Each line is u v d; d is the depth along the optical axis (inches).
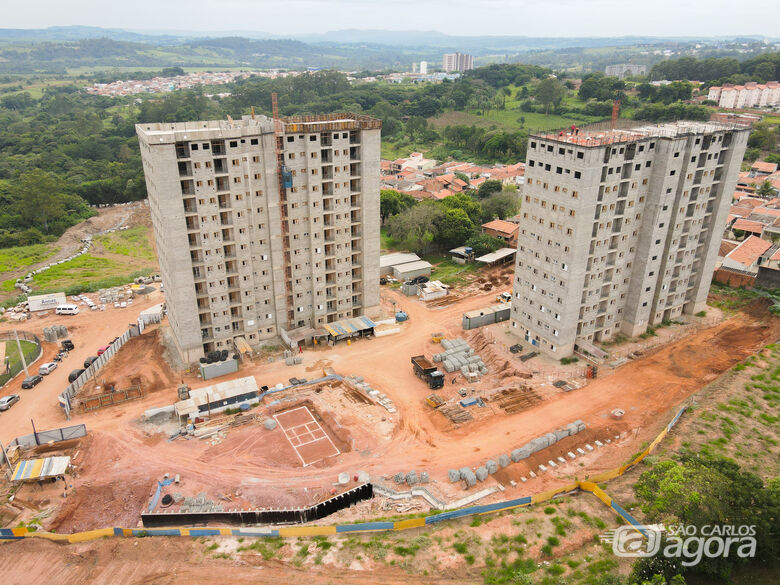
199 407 3511.3
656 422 3351.4
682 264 4345.5
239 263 4025.6
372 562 2418.8
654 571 2282.2
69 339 4576.8
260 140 3801.7
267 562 2454.5
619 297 4190.5
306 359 4188.0
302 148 3961.6
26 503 2886.3
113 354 4229.8
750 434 3189.0
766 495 2415.1
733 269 5344.5
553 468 3024.1
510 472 2967.5
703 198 4170.8
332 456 3181.6
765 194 7790.4
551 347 4050.2
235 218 3892.7
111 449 3250.5
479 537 2532.0
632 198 3841.0
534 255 4013.3
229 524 2753.4
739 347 4178.2
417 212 6486.2
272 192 3961.6
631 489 2802.7
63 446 3265.3
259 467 3115.2
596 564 2383.1
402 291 5408.5
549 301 3961.6
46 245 7337.6
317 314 4498.0
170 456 3198.8
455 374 3978.8
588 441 3218.5
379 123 4143.7
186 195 3661.4
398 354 4259.4
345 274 4515.3
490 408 3550.7
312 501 2856.8
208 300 3998.5
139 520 2819.9
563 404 3555.6
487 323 4675.2
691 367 3932.1
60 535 2605.8
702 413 3383.4
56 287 5753.0
